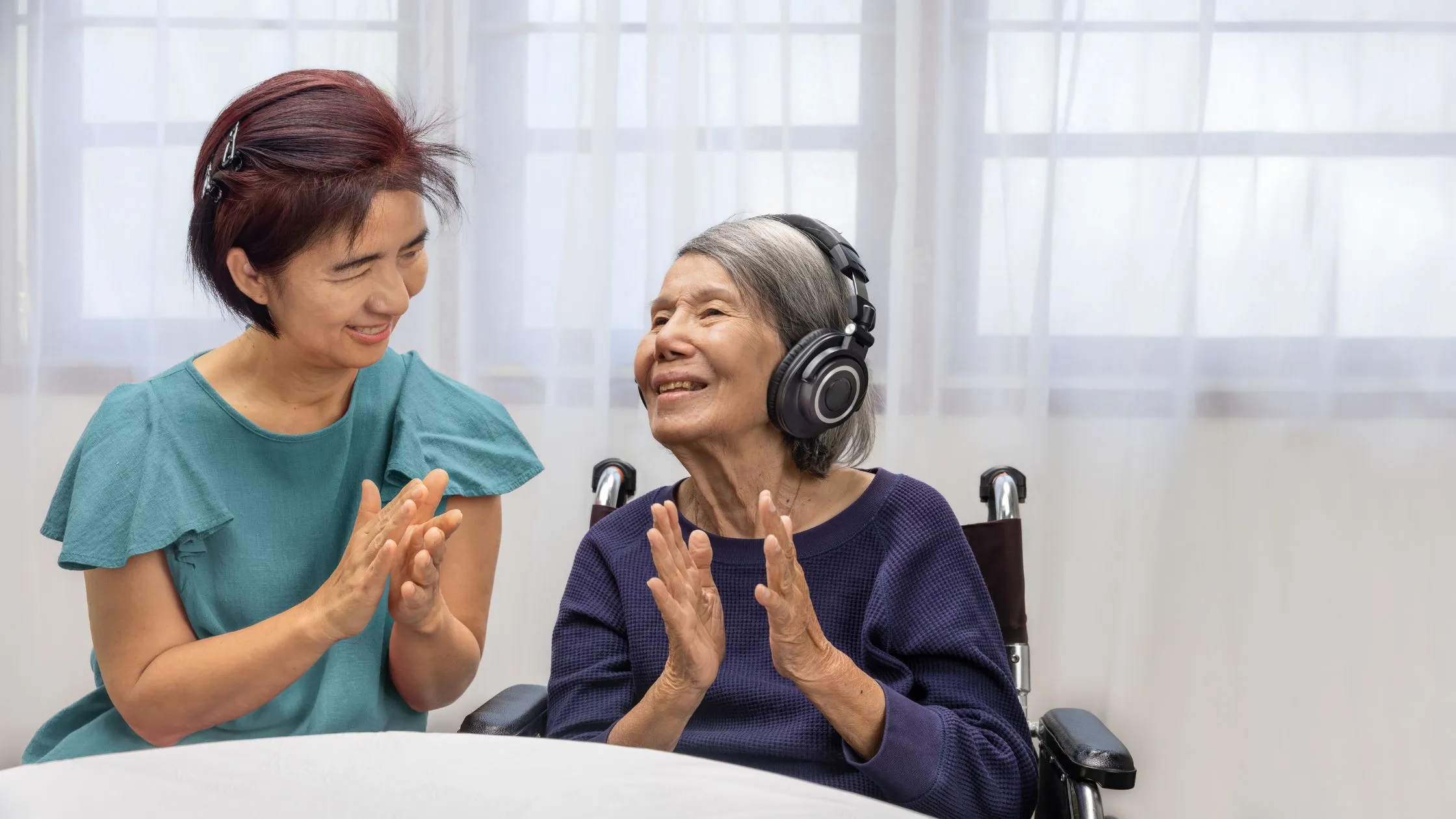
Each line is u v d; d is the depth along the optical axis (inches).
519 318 75.6
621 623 43.8
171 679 36.5
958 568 42.0
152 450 38.2
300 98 36.1
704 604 36.7
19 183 75.9
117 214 76.4
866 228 73.2
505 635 75.5
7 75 75.6
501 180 75.2
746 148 73.0
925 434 73.0
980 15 72.0
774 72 72.9
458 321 75.2
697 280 40.9
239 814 25.6
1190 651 74.4
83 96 75.8
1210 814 74.5
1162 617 74.4
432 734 30.9
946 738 36.9
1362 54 71.2
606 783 27.5
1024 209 71.9
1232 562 73.9
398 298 37.1
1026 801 39.9
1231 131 72.1
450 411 45.3
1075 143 72.4
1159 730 74.8
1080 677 73.9
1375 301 72.4
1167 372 72.2
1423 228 71.6
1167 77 71.2
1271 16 71.5
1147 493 72.4
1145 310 72.0
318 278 35.7
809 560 42.4
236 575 39.9
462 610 43.8
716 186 73.7
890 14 72.4
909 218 72.0
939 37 71.6
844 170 73.0
